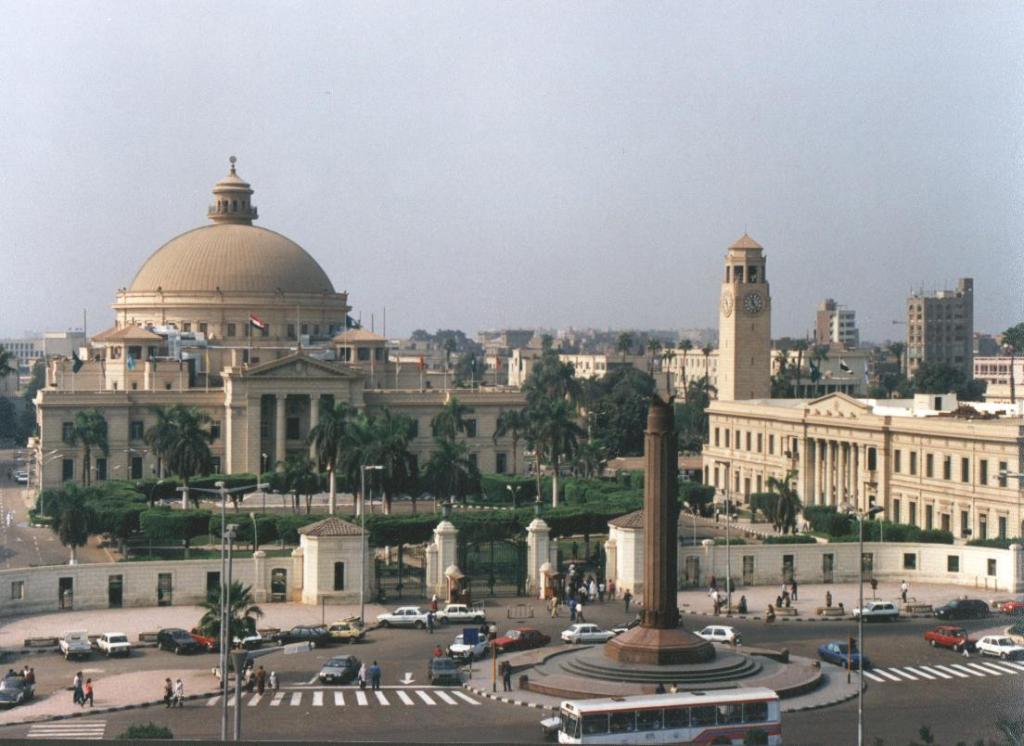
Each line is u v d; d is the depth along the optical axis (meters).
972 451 175.12
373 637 127.44
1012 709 95.88
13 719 96.19
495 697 102.81
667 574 107.75
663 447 107.19
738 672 105.56
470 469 197.75
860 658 88.00
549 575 145.75
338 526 142.75
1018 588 149.50
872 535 166.88
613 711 85.38
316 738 90.62
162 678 109.94
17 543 188.00
